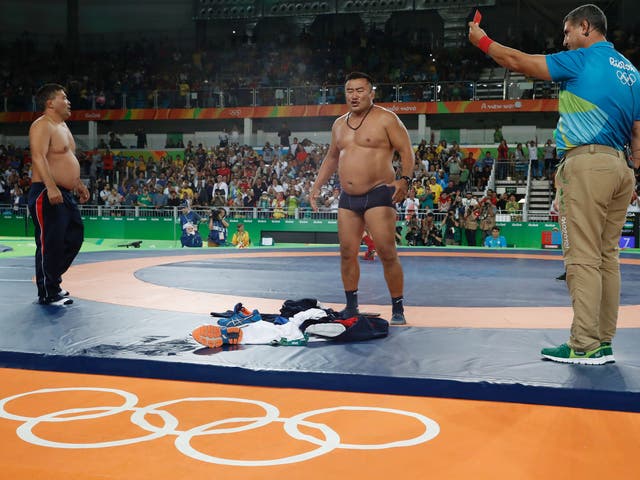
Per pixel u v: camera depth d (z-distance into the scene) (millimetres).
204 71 29719
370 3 29531
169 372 3395
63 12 31734
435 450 2449
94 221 20609
